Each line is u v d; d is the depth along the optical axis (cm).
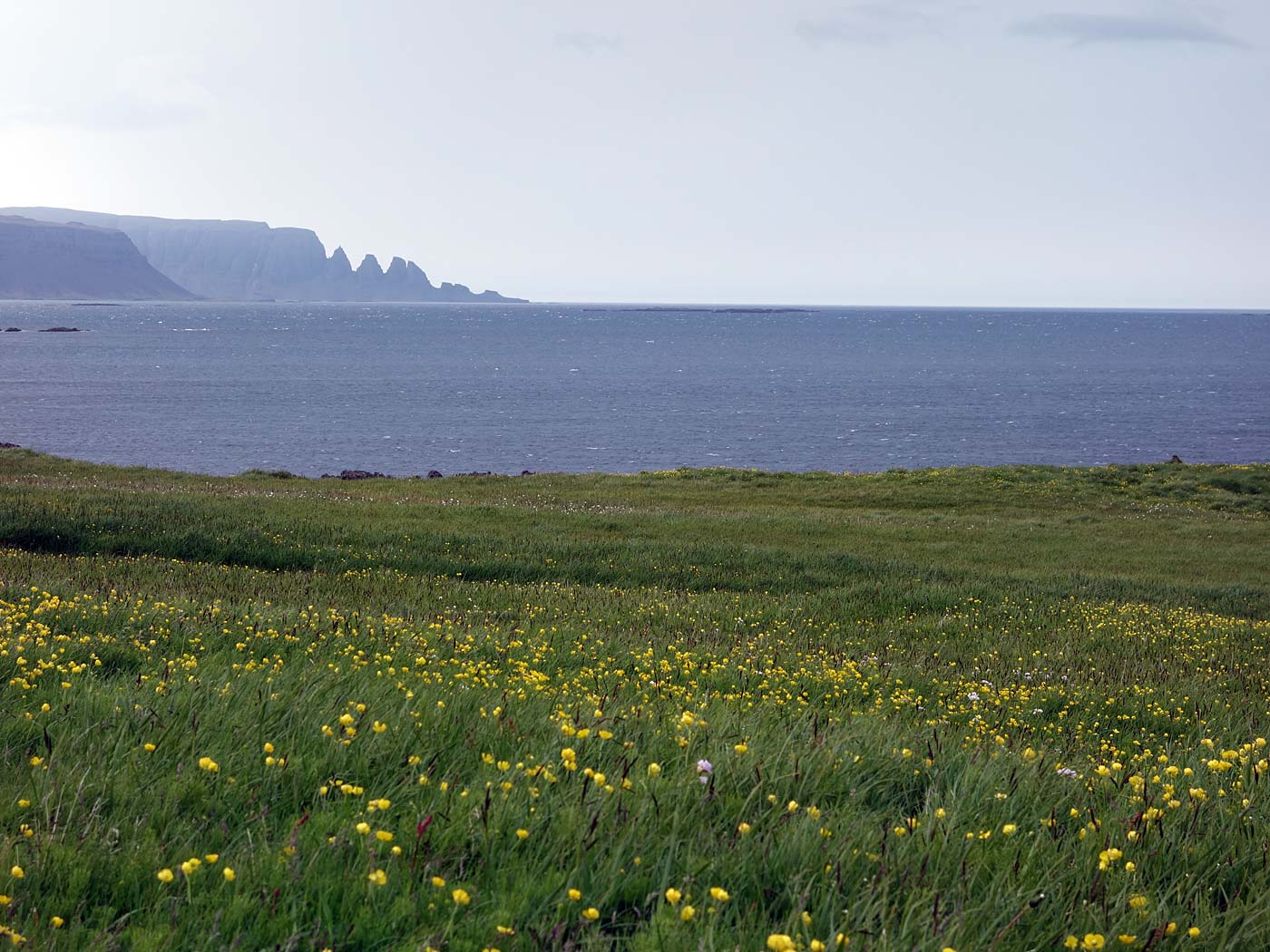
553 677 988
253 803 445
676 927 331
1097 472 4912
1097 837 454
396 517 3103
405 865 379
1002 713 1052
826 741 592
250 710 585
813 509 4153
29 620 1002
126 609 1153
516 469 7475
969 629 1783
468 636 1205
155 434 8788
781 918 362
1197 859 439
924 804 522
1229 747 891
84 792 436
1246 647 1722
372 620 1327
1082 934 359
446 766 515
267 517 2723
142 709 575
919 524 3669
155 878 366
